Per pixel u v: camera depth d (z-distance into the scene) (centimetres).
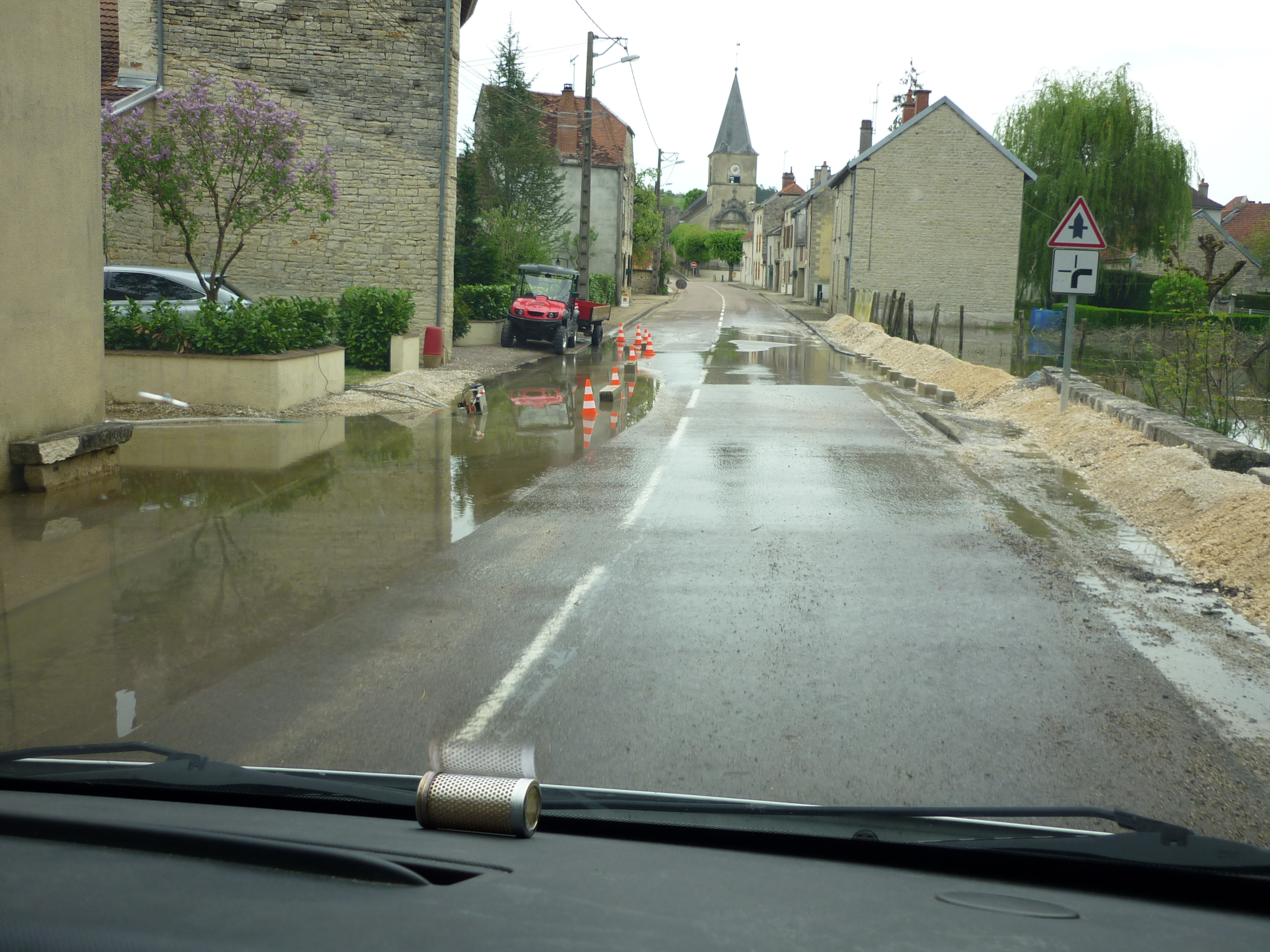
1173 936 168
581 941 139
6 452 916
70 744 413
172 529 809
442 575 686
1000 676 503
